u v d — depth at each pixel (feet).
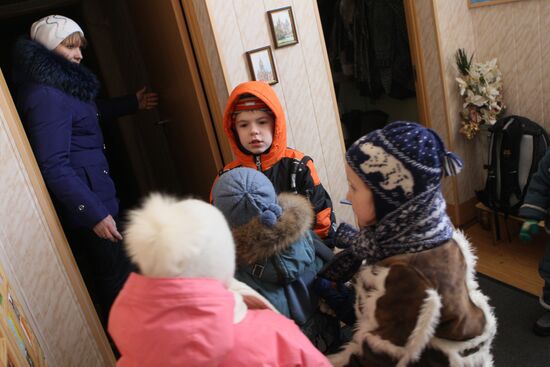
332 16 12.63
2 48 11.71
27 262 5.98
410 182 3.26
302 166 6.05
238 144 6.31
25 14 11.39
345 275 4.22
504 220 10.07
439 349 3.31
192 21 7.33
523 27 9.24
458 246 3.53
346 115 13.57
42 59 6.59
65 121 6.67
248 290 3.57
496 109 9.90
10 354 3.64
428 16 9.65
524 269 8.98
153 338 2.65
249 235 3.98
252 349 2.92
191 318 2.67
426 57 10.05
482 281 8.85
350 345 3.73
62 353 6.35
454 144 10.34
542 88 9.30
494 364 6.88
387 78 11.21
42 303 6.13
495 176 9.55
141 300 2.72
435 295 3.15
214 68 7.30
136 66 10.98
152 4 8.46
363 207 3.50
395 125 3.47
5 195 5.77
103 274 7.66
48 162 6.47
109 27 11.54
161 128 10.69
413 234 3.35
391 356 3.29
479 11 9.91
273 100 5.92
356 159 3.43
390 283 3.30
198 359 2.64
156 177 12.04
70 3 11.53
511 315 7.81
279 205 4.24
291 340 3.09
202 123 8.03
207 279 2.79
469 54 10.25
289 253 4.09
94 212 6.74
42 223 6.05
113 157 12.77
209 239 2.79
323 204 5.96
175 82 8.73
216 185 4.25
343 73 12.53
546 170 6.86
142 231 2.77
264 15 7.29
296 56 7.68
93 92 7.26
